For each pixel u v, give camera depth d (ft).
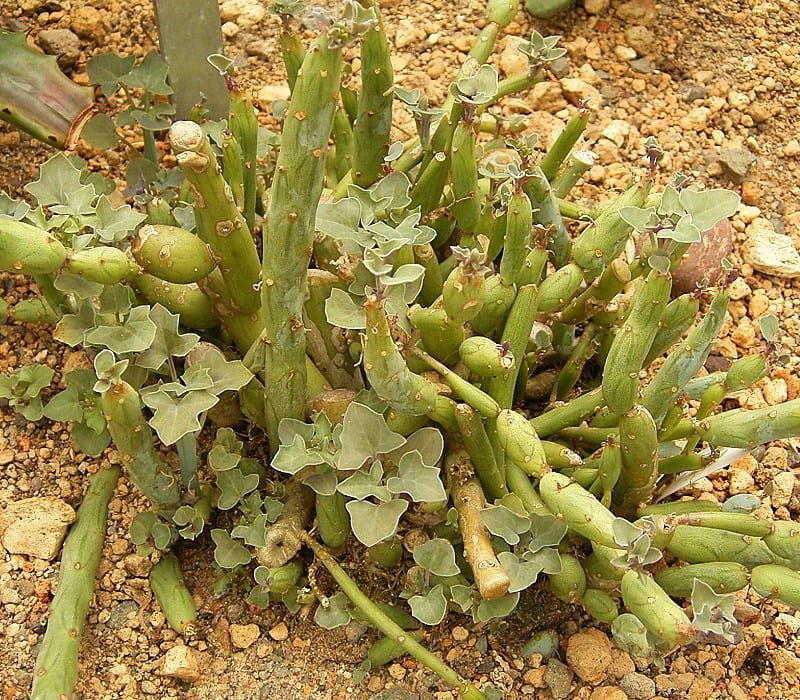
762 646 1.60
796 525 1.33
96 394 1.56
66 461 1.70
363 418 1.35
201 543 1.64
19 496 1.67
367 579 1.60
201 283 1.49
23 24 2.18
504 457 1.48
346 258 1.50
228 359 1.65
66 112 1.80
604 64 2.35
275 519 1.52
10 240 1.24
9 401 1.70
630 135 2.23
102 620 1.58
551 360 1.78
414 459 1.36
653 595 1.19
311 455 1.39
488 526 1.37
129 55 2.02
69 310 1.63
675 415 1.48
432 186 1.62
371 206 1.36
